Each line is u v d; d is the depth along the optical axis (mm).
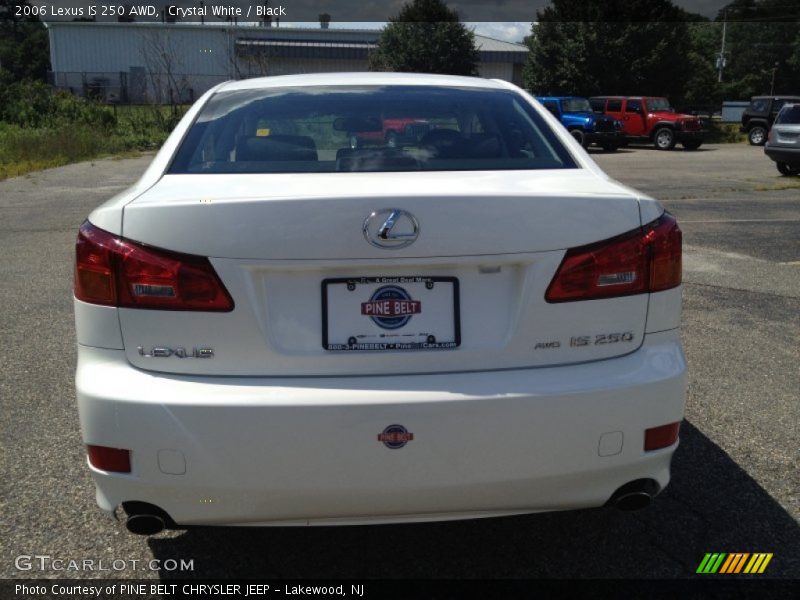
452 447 2150
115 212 2186
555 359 2242
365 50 52219
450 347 2193
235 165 2631
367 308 2174
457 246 2150
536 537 2816
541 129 2969
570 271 2219
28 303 5961
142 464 2148
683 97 40000
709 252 7840
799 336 5070
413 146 2816
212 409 2102
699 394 4082
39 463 3330
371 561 2684
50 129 24828
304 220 2113
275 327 2166
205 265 2131
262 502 2164
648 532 2832
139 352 2174
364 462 2135
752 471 3260
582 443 2217
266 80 3348
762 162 21812
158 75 39062
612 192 2334
